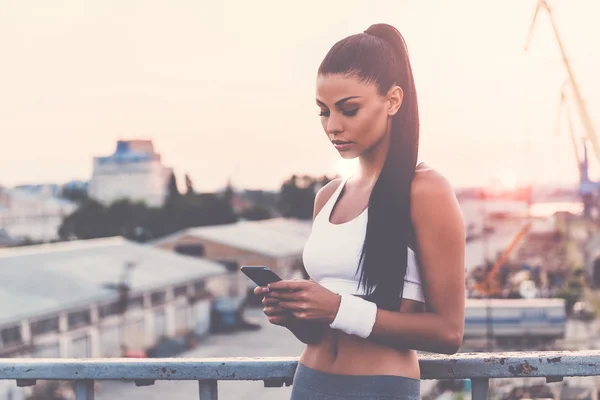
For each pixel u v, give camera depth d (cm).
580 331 2183
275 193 7469
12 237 7394
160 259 3491
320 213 127
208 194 6081
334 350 121
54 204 8150
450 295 111
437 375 135
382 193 114
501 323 2053
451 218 111
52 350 2273
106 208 5659
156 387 2247
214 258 4256
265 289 112
